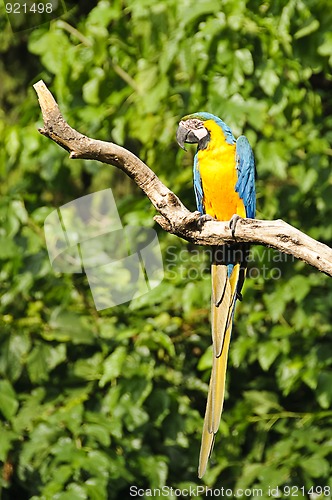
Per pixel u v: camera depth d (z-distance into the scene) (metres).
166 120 10.35
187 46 9.80
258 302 10.80
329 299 10.50
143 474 10.23
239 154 8.32
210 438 6.95
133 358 10.33
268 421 10.68
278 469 10.00
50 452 9.86
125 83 10.75
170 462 10.77
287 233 6.51
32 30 10.88
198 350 10.95
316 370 10.27
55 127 6.33
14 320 10.52
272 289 10.50
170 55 9.80
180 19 9.79
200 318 10.77
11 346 10.39
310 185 10.05
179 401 10.69
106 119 10.62
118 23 10.77
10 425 10.33
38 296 10.71
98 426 9.95
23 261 10.52
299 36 9.97
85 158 6.48
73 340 10.44
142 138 10.38
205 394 11.13
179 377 10.88
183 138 8.41
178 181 10.35
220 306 7.54
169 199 6.65
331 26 10.09
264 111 9.82
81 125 10.77
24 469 10.41
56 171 10.82
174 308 10.77
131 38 10.85
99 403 10.52
